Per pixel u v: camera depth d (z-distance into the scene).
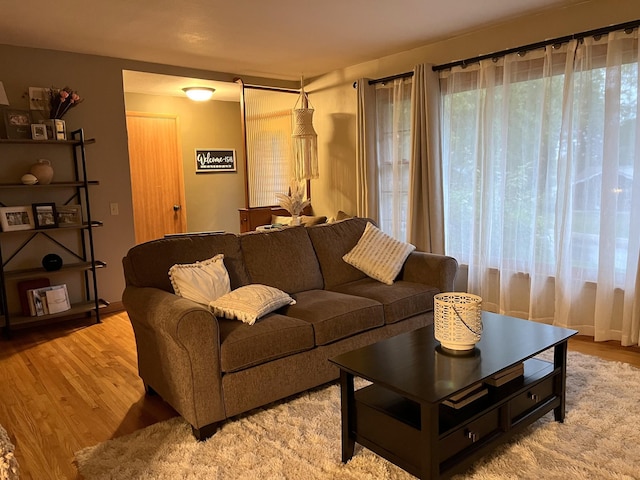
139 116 6.08
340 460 2.10
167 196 6.40
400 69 4.78
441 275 3.37
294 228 3.55
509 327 2.43
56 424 2.53
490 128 3.98
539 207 3.74
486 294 4.16
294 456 2.14
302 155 5.47
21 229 4.03
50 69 4.28
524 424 2.11
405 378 1.86
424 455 1.74
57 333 4.08
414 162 4.46
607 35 3.29
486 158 4.02
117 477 2.02
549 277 3.79
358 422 2.03
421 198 4.54
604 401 2.54
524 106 3.79
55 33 3.80
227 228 7.02
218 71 5.34
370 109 4.93
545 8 3.56
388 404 1.97
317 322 2.66
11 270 4.21
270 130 5.69
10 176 4.15
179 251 2.94
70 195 4.47
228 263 3.08
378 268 3.49
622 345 3.40
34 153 4.25
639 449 2.10
